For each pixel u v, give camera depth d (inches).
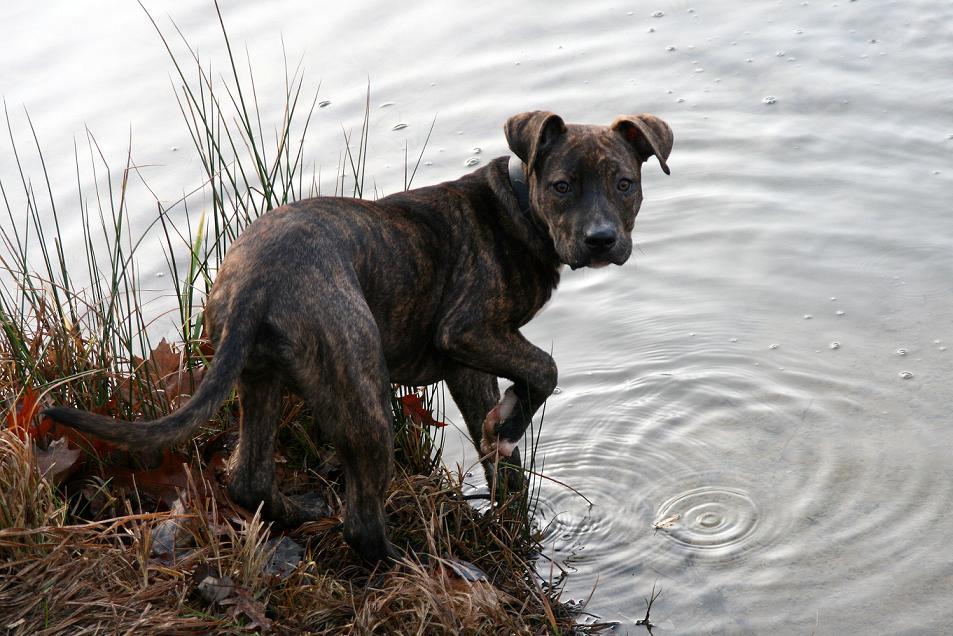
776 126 133.3
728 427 107.7
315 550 95.0
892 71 138.6
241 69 140.6
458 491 100.0
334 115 135.2
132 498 95.7
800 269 119.8
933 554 97.7
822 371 110.9
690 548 99.7
